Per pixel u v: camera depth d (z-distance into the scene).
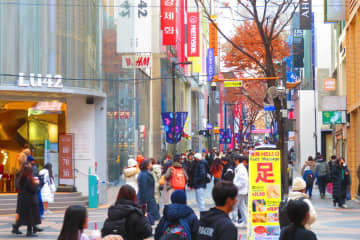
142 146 53.53
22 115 35.06
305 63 75.44
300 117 73.50
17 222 20.34
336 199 31.42
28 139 35.09
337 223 23.98
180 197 10.59
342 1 42.84
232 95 66.62
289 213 8.05
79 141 34.88
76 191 34.06
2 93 31.38
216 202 8.12
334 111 43.06
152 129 62.56
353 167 40.56
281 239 8.09
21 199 20.20
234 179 22.00
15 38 30.53
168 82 69.81
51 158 34.00
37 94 32.44
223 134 100.06
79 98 35.03
